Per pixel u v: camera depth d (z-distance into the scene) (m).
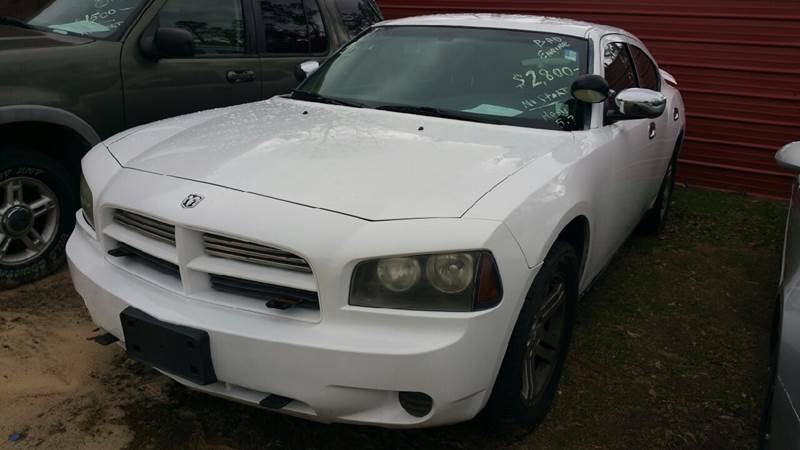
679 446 2.83
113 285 2.49
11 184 3.70
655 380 3.33
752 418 3.06
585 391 3.18
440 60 3.57
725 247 5.36
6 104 3.57
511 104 3.27
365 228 2.15
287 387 2.17
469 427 2.80
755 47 6.57
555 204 2.55
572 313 2.99
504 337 2.28
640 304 4.20
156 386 2.97
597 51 3.59
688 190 7.03
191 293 2.33
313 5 5.37
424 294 2.13
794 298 2.26
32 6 4.51
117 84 4.06
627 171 3.60
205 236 2.31
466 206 2.27
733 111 6.82
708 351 3.66
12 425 2.65
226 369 2.22
